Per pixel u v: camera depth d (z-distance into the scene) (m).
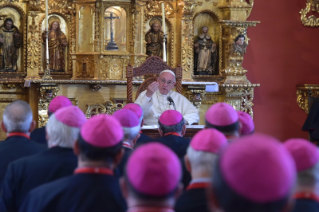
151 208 2.86
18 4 15.07
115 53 15.27
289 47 16.83
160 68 12.46
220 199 2.22
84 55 15.29
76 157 4.74
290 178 2.18
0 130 15.02
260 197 2.15
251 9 16.34
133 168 2.87
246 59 16.66
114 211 3.88
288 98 16.91
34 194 3.95
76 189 3.88
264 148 2.21
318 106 13.34
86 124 4.00
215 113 5.51
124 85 15.31
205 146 3.95
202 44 16.25
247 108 16.53
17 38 15.16
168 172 2.84
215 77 16.33
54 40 15.45
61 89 14.83
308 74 16.97
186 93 15.23
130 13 15.45
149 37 16.11
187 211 3.88
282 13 16.77
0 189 5.39
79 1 15.23
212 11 16.28
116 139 3.95
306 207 3.50
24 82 14.80
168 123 7.00
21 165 4.70
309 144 3.69
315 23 16.86
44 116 14.34
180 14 16.00
